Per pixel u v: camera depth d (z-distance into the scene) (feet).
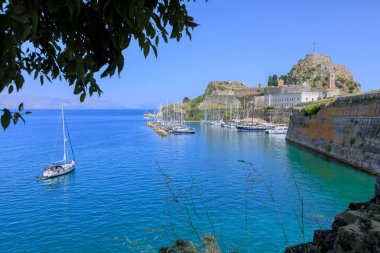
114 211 85.56
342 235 11.69
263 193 93.66
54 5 5.94
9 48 6.39
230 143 260.83
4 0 6.47
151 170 144.66
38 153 208.54
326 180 120.78
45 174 129.70
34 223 78.69
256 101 593.01
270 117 446.19
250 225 69.21
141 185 114.42
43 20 8.67
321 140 192.24
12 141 280.31
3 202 97.45
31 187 116.78
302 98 457.27
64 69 10.18
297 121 247.91
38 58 10.62
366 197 97.86
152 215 79.56
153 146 244.22
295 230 66.44
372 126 135.13
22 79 8.05
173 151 214.69
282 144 247.50
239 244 59.93
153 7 8.82
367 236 10.84
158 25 9.01
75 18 7.65
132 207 88.02
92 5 7.88
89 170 147.74
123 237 67.15
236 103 643.45
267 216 75.61
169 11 9.96
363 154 137.69
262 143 257.55
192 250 23.88
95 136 329.52
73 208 89.86
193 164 161.17
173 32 10.04
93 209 88.43
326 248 14.19
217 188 104.99
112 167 154.71
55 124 547.08
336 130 172.14
